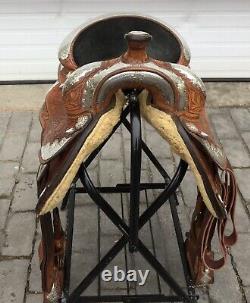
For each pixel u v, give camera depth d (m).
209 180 1.16
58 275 1.46
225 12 3.09
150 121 1.15
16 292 1.67
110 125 1.13
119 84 1.07
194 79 1.14
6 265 1.78
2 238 1.89
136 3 3.06
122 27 1.57
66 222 1.90
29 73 3.22
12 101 2.99
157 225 1.97
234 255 1.84
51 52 3.16
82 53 1.52
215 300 1.66
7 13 3.00
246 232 1.95
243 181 2.27
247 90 3.18
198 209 1.43
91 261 1.80
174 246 1.87
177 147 1.14
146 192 2.14
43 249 1.38
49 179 1.18
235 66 3.28
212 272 1.51
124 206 2.05
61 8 3.02
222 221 1.25
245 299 1.67
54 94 1.45
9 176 2.26
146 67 1.07
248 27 3.14
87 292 1.67
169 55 1.53
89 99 1.11
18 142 2.54
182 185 2.20
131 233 1.26
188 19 3.12
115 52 1.56
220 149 1.24
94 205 2.07
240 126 2.76
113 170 2.32
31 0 2.97
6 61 3.17
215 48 3.21
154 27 1.58
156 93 1.10
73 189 1.89
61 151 1.15
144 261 1.78
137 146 1.10
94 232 1.94
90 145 1.12
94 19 1.59
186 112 1.15
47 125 1.35
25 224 1.96
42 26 3.07
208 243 1.41
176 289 1.45
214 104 3.00
